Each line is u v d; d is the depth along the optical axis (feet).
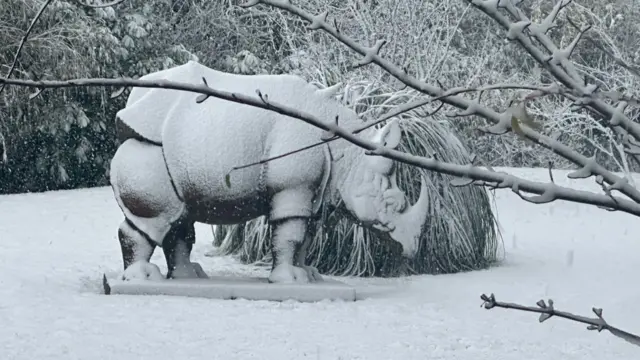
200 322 31.91
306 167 37.01
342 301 36.55
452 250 45.37
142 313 33.04
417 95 49.34
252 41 99.40
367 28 59.47
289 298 36.50
